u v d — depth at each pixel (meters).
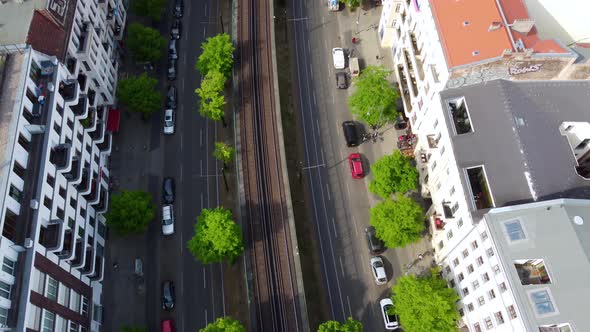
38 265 52.47
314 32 100.62
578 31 70.25
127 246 76.75
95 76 76.94
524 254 51.66
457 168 60.69
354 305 73.25
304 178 84.12
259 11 97.50
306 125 89.44
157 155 85.62
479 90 64.25
